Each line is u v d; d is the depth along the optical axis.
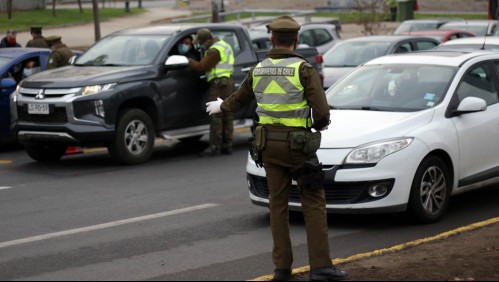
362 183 13.48
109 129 20.50
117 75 20.92
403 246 12.47
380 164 13.52
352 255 12.27
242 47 24.05
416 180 13.88
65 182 19.00
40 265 11.85
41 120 20.69
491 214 15.10
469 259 11.42
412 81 15.68
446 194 14.53
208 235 13.66
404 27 44.25
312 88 10.10
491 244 12.34
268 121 10.33
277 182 10.48
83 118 20.28
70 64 22.97
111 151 20.94
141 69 21.41
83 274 11.31
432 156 14.23
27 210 15.95
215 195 17.12
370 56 30.83
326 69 30.83
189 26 23.14
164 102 21.73
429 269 10.92
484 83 15.89
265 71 10.33
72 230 14.13
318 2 84.25
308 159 10.23
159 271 11.43
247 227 14.23
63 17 64.69
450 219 14.68
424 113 14.61
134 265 11.78
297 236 13.50
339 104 15.78
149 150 21.55
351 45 31.75
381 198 13.55
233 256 12.28
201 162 21.58
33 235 13.83
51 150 22.11
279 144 10.23
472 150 15.01
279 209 10.60
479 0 85.69
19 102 21.05
